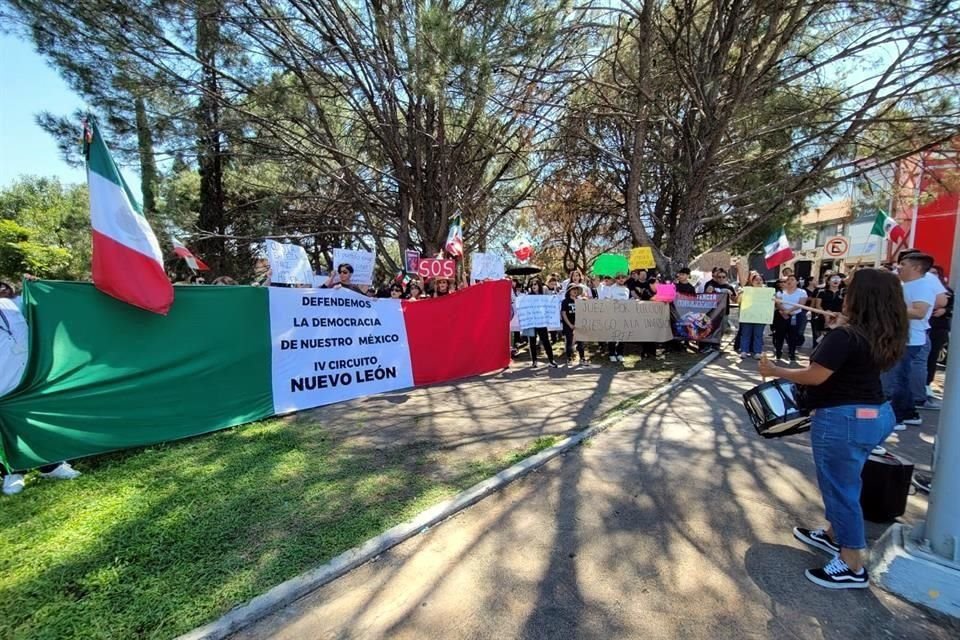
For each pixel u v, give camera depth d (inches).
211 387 211.8
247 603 103.1
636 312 389.7
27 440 162.6
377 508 142.9
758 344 396.5
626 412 241.3
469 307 335.0
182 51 403.2
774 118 528.1
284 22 442.3
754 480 162.7
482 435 208.2
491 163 714.8
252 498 149.9
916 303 208.4
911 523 132.6
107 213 177.0
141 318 190.7
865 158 480.7
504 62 361.1
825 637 93.1
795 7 411.2
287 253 354.0
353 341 272.4
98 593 107.2
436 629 97.0
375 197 640.4
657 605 102.7
